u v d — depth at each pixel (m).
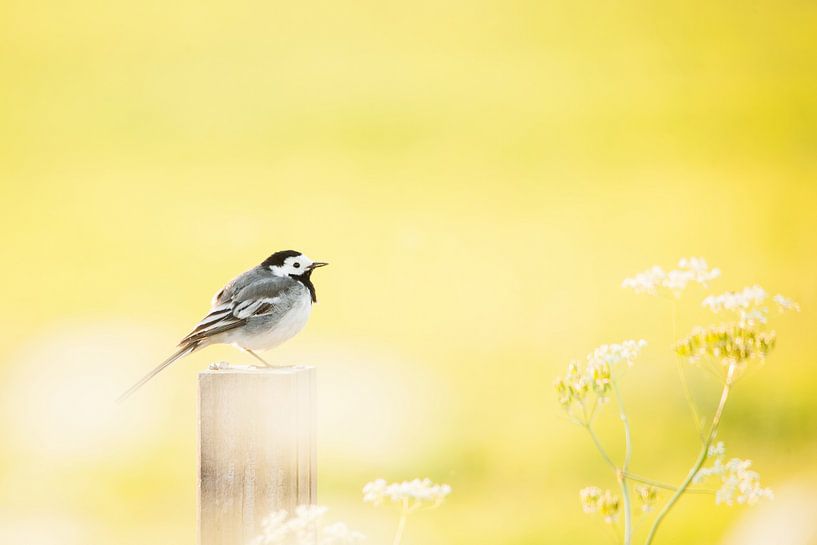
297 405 5.70
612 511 6.57
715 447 6.57
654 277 6.82
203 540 5.66
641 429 15.47
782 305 6.61
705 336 6.56
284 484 5.66
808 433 14.94
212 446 5.67
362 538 5.36
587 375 6.73
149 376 9.23
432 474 14.26
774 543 11.10
